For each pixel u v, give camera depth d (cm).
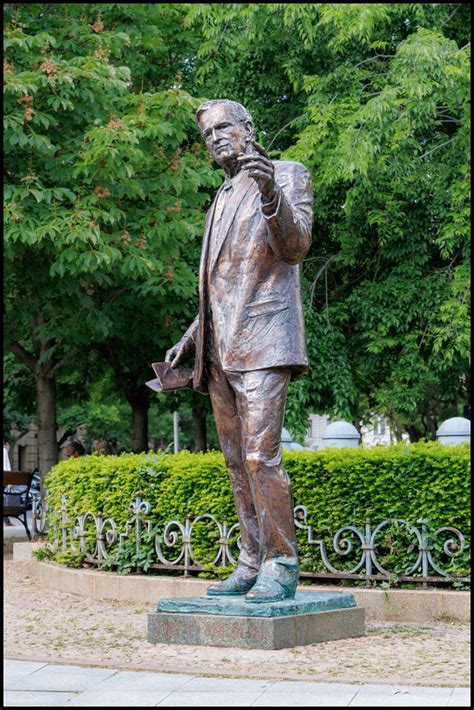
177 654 754
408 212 2011
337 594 839
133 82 1922
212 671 686
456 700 597
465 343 1892
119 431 4144
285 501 802
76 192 1481
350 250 2048
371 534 991
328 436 1456
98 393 2547
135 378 2189
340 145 1806
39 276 1544
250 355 796
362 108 1805
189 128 1898
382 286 2020
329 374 2020
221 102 828
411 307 2009
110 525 1155
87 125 1526
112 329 1788
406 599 951
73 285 1555
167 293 1781
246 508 841
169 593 1052
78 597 1130
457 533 968
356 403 2205
